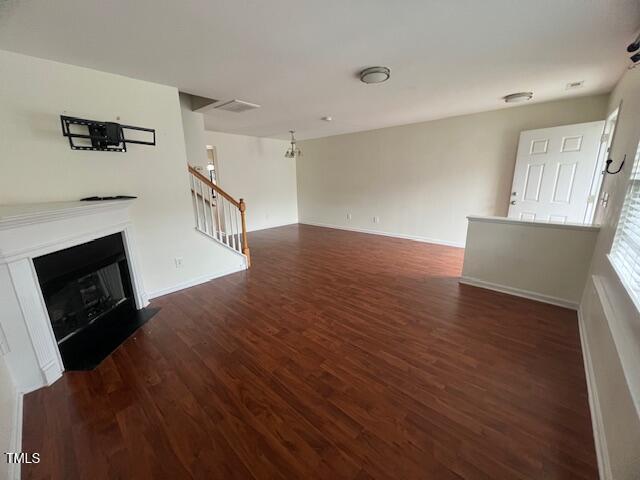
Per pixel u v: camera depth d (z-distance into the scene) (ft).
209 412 5.13
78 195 7.73
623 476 3.33
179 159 10.02
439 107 12.87
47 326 5.90
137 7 4.89
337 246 17.31
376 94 10.48
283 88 9.62
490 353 6.77
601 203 9.21
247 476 4.02
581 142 11.31
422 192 17.60
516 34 6.13
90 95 7.70
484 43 6.55
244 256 13.11
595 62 7.64
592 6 5.08
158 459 4.28
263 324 8.23
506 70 8.25
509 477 3.95
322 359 6.61
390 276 12.10
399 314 8.74
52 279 6.18
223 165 19.67
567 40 6.40
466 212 15.97
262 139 21.99
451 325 8.07
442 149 16.19
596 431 4.52
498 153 14.29
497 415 5.00
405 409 5.15
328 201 23.15
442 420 4.91
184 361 6.60
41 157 7.02
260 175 22.26
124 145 8.41
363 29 5.84
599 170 11.10
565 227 8.71
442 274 12.28
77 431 4.78
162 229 9.94
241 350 7.00
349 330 7.86
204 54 6.88
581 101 11.58
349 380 5.91
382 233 20.17
